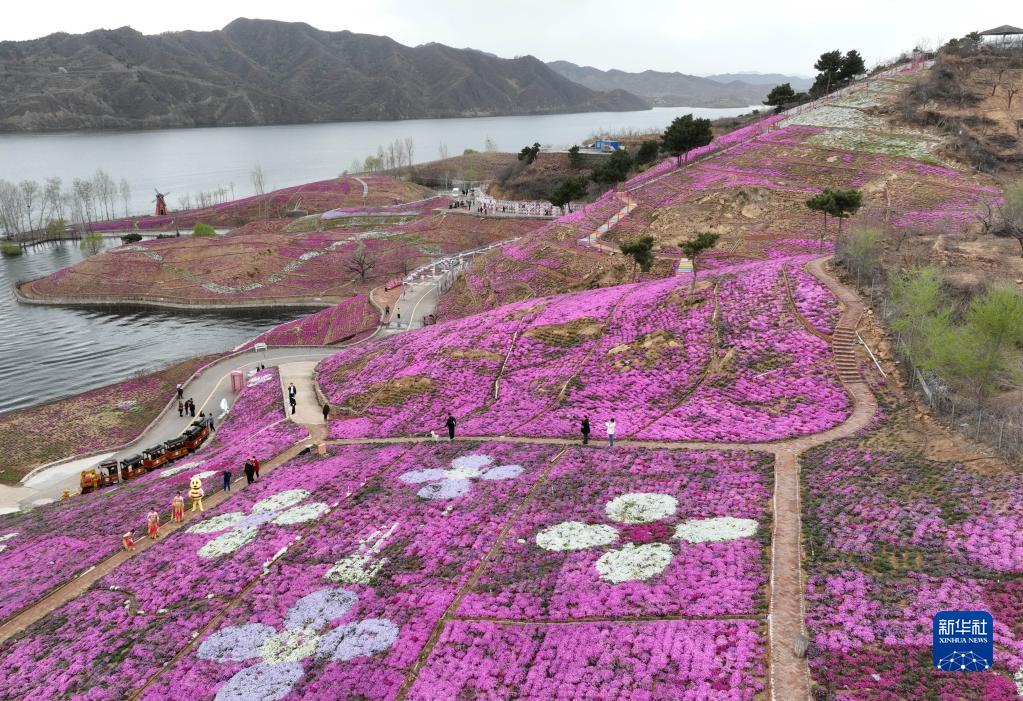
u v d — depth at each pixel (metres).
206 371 104.75
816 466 44.59
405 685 30.81
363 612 36.62
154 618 38.94
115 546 48.62
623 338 72.00
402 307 128.75
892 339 57.56
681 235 112.06
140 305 169.88
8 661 36.66
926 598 29.98
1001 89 133.00
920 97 140.25
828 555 34.59
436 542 42.53
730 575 34.22
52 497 74.12
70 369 126.38
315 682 31.72
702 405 57.22
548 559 38.78
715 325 68.12
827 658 27.66
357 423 69.75
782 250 98.19
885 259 70.69
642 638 30.86
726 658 28.64
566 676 29.31
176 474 63.69
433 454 57.38
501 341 78.69
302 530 46.59
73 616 40.38
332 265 182.75
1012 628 27.50
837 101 159.38
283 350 111.94
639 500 43.72
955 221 92.12
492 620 34.25
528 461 52.81
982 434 42.47
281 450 64.62
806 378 56.78
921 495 37.94
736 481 44.28
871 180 115.56
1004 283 58.28
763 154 138.38
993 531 33.44
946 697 24.66
